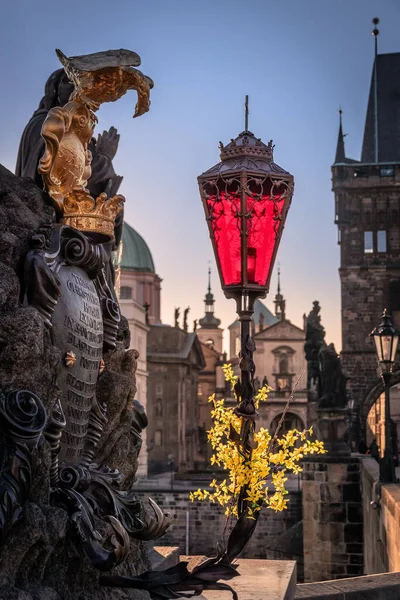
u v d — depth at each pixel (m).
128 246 142.00
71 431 6.29
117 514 6.64
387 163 88.50
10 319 5.36
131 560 7.63
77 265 6.36
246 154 7.23
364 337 86.75
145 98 7.01
